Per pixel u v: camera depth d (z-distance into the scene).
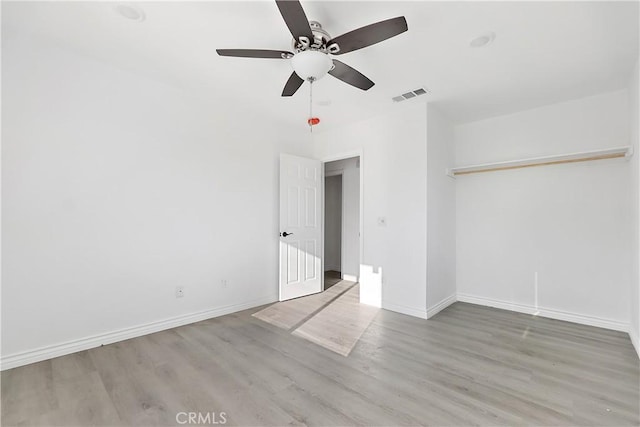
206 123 3.24
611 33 2.05
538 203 3.41
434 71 2.60
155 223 2.86
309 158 4.34
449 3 1.78
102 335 2.55
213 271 3.30
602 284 3.03
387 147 3.63
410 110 3.41
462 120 3.83
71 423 1.60
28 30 2.10
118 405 1.75
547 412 1.69
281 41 2.20
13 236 2.16
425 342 2.64
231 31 2.09
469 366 2.21
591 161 3.11
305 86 2.90
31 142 2.22
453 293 3.92
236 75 2.74
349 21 1.96
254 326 3.04
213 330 2.92
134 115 2.72
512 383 1.99
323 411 1.71
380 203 3.69
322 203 4.47
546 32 2.04
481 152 3.81
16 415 1.66
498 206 3.69
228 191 3.44
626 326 2.88
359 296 4.05
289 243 4.01
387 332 2.88
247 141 3.63
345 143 4.09
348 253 5.39
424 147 3.29
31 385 1.94
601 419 1.63
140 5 1.83
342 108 3.46
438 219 3.53
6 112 2.13
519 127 3.53
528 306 3.46
